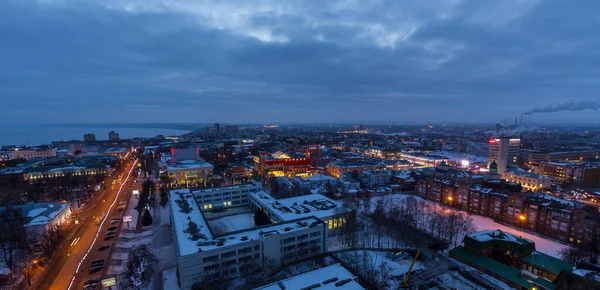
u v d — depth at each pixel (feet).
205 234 366.63
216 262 327.47
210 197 587.68
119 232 470.80
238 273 339.16
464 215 518.78
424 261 375.86
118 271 352.90
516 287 315.17
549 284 303.27
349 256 382.22
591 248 377.30
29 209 466.29
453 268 356.18
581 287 277.64
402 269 355.36
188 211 445.78
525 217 482.28
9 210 452.76
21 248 386.73
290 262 365.20
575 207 435.94
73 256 391.24
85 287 319.27
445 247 411.13
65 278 339.98
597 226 396.98
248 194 615.57
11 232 371.97
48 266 365.61
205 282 307.99
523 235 456.86
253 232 376.27
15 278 337.31
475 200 556.92
